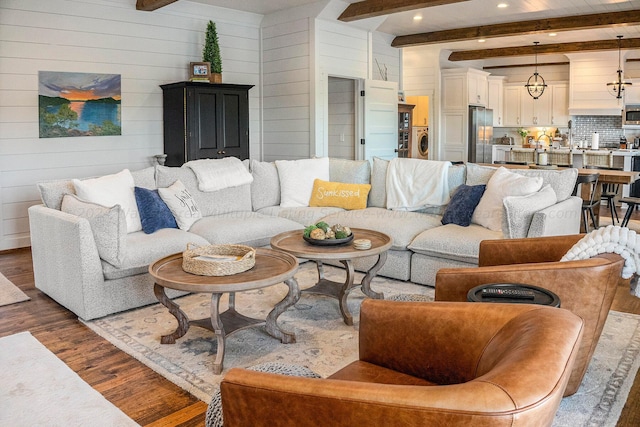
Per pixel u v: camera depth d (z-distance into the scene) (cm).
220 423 178
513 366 118
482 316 171
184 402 261
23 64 572
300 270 489
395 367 192
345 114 810
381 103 809
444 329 178
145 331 346
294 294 321
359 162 558
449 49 1038
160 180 477
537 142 1173
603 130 1143
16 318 373
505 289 225
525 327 144
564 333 132
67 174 611
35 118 584
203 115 655
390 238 382
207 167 508
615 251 235
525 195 412
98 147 632
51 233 388
